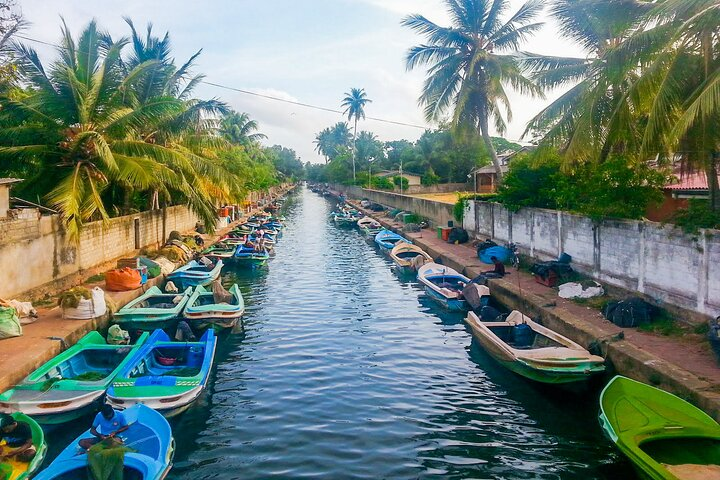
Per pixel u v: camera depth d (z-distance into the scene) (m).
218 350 13.90
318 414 10.24
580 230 17.00
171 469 8.34
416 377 12.09
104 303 14.42
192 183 24.52
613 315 12.72
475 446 9.06
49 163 19.30
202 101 22.97
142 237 25.00
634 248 14.12
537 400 10.86
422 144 70.06
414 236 32.22
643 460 7.10
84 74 19.36
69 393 9.29
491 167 47.66
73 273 17.86
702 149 13.01
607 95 15.79
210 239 32.09
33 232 15.38
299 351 13.82
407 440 9.27
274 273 24.83
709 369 9.55
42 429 8.92
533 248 20.77
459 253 25.05
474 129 30.70
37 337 12.16
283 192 115.31
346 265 26.92
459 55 29.20
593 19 15.90
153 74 22.80
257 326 16.12
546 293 16.20
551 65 18.66
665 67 12.53
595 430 9.59
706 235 11.48
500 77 27.86
